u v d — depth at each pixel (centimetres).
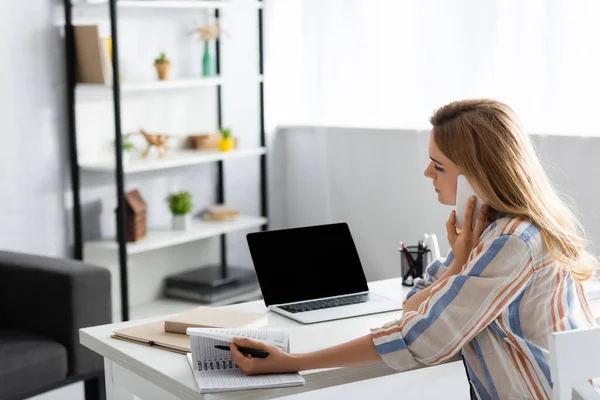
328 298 220
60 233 386
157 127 430
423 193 420
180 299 432
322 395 215
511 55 374
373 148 440
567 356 145
